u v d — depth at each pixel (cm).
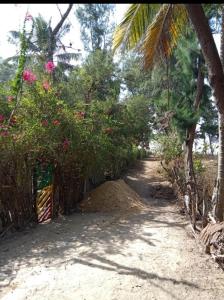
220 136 526
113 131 1029
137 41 619
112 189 878
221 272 434
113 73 1361
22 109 665
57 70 1522
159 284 398
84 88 1217
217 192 539
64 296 370
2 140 586
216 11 677
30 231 632
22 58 695
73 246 535
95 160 824
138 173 1514
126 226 662
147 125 1525
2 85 686
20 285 398
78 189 862
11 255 501
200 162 977
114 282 400
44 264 461
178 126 986
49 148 649
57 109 691
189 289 387
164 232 610
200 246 523
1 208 615
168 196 1038
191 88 1021
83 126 785
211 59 486
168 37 633
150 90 1623
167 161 1273
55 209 756
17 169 632
